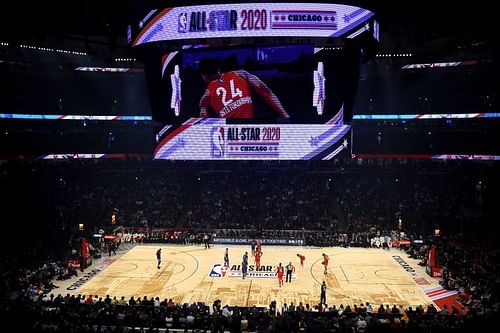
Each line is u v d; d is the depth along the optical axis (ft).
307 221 157.17
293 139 106.32
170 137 109.29
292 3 100.94
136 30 109.19
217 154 107.86
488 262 108.88
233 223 158.30
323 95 104.94
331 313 71.87
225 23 101.14
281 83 105.50
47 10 153.48
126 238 150.30
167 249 141.18
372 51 116.47
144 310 73.36
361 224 155.84
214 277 109.91
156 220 160.25
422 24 161.48
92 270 115.85
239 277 110.01
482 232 139.44
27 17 151.64
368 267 119.85
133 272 114.11
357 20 102.42
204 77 107.45
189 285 103.35
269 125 106.83
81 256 115.96
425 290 100.58
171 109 109.09
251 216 161.89
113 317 67.72
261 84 105.91
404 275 112.37
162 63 108.78
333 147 105.29
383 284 104.94
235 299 93.56
